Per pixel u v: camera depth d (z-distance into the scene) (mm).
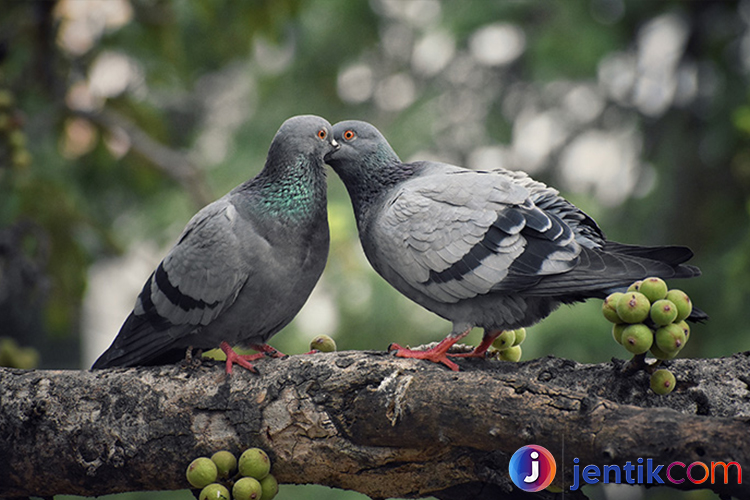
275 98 17969
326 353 6012
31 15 10969
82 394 6137
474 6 17422
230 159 17484
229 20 12031
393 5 19000
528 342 14695
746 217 14852
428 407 5344
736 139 14391
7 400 6180
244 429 5832
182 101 19047
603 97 18844
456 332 6637
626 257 6449
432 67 19672
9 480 6219
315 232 6875
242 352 10008
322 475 5828
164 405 5992
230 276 6547
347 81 19516
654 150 17812
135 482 6082
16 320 18719
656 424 4684
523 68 18875
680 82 17828
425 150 18609
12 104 10055
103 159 12688
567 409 4953
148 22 12086
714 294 14508
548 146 19391
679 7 17453
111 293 18594
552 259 6410
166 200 16219
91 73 12328
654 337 5090
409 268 6711
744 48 17281
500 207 6594
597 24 16734
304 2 12961
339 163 7637
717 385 5695
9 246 10125
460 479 5730
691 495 11062
